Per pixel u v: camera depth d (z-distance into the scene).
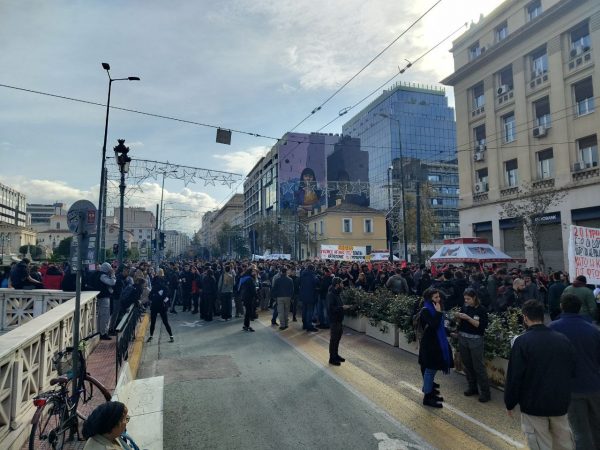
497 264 20.19
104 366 8.03
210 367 8.32
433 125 90.06
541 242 25.44
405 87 89.50
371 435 5.19
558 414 3.59
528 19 26.52
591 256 10.05
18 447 4.61
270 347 10.12
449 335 8.02
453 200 88.88
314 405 6.21
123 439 3.49
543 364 3.65
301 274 12.65
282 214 61.78
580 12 23.02
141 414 4.57
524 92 26.56
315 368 8.23
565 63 24.03
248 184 120.81
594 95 22.41
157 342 10.80
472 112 31.44
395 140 86.81
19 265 11.30
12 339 4.82
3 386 4.44
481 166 30.55
